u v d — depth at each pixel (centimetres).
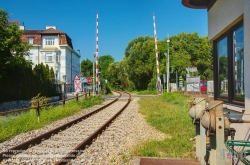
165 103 2431
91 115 1630
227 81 633
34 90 2822
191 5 764
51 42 5738
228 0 576
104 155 678
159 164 550
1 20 2300
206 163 491
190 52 6056
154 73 5766
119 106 2325
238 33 556
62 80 5706
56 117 1462
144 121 1343
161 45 5925
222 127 345
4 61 2248
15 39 2356
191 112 500
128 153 697
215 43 734
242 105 534
